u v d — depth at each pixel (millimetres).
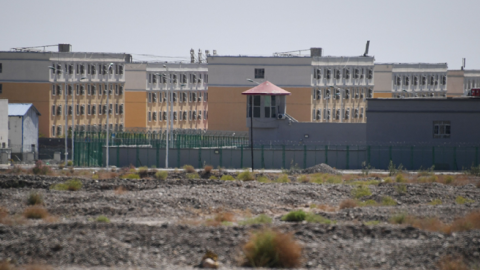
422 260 69750
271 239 70688
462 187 152750
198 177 195000
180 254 73125
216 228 84500
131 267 67812
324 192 146500
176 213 113062
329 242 78812
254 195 137375
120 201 122812
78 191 144125
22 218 102500
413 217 100500
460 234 80688
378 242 78000
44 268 65750
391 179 182000
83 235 78188
